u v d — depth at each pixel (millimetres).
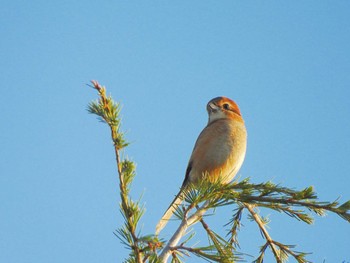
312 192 7566
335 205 7469
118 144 6766
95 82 7285
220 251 6668
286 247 8281
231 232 9141
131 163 6621
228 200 7789
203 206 7605
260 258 8406
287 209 8023
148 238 5836
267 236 8398
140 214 6055
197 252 6414
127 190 6441
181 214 7461
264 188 8016
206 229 7625
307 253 8180
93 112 7094
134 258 5961
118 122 7004
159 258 6246
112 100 7188
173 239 7125
